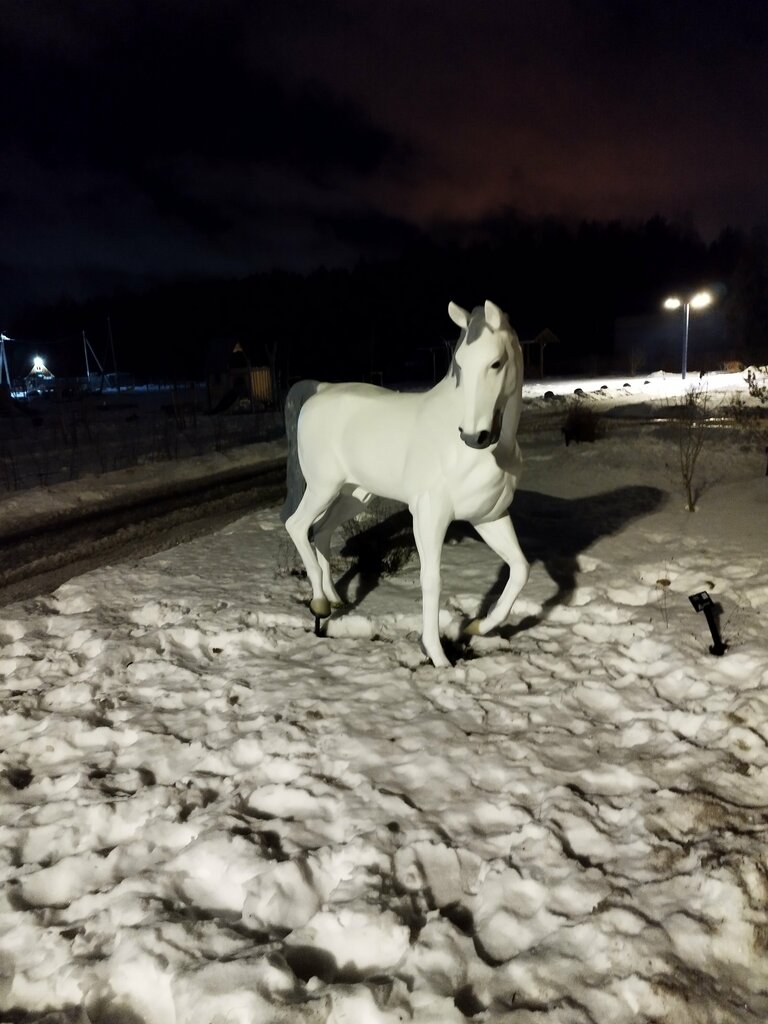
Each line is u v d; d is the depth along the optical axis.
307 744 3.47
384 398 4.53
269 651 4.73
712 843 2.57
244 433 20.16
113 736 3.78
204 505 10.91
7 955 2.47
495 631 4.80
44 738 3.77
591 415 13.55
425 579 4.14
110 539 9.07
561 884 2.46
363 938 2.30
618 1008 2.01
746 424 14.42
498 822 2.87
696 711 3.49
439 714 3.70
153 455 15.96
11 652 5.02
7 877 2.82
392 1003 2.06
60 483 12.82
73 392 29.77
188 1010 2.11
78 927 2.53
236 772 3.38
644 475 9.68
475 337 3.38
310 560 4.97
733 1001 2.01
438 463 3.93
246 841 2.79
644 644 4.36
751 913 2.24
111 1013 2.24
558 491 9.23
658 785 2.98
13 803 3.30
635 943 2.17
